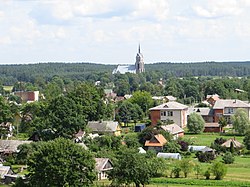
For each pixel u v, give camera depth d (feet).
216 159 489.26
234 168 437.58
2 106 643.86
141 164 352.08
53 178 303.27
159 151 520.01
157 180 376.48
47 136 553.64
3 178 390.63
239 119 655.76
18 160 472.44
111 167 409.69
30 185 309.22
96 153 445.37
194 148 532.32
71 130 556.10
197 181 371.15
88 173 310.45
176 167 395.55
